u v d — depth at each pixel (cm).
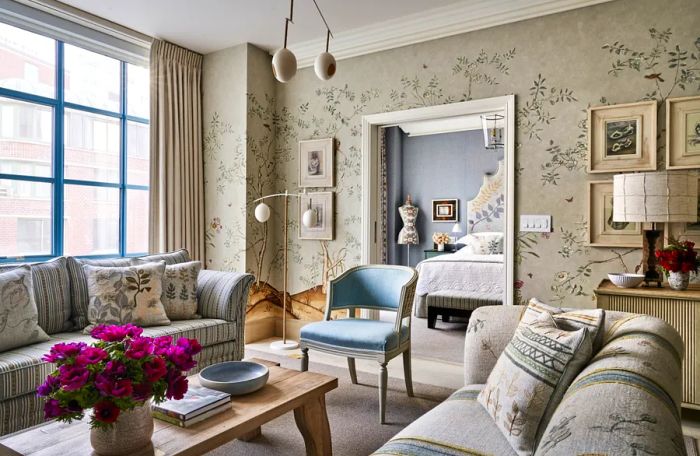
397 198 764
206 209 451
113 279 276
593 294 309
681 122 283
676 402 105
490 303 457
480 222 706
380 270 310
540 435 127
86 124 383
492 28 345
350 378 325
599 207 306
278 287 456
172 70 423
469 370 184
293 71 209
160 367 132
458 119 672
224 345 302
